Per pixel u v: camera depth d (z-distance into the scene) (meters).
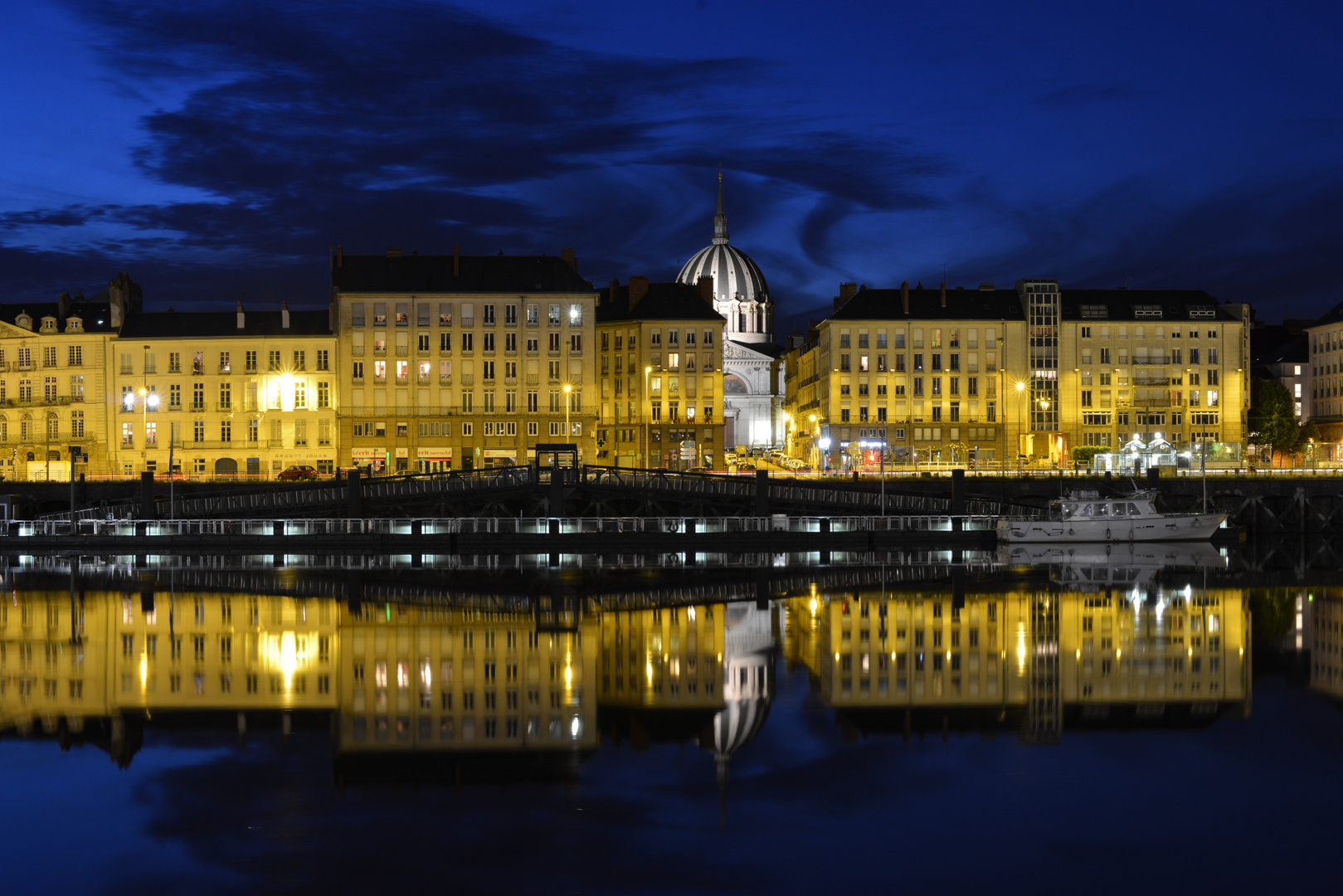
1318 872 28.84
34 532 88.25
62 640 52.62
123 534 86.25
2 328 134.88
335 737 38.31
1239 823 31.59
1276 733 38.97
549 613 58.94
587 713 40.97
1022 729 39.38
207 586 68.56
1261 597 65.12
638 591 66.44
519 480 92.69
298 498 92.00
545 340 135.00
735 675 46.12
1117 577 73.50
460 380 134.00
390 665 47.56
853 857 29.53
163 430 133.00
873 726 39.62
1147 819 31.81
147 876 28.50
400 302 133.50
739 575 73.38
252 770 35.34
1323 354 173.50
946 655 49.78
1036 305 154.12
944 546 90.06
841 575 73.44
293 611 59.47
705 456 145.50
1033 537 91.44
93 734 38.72
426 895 27.52
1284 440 155.50
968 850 29.95
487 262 137.50
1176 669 47.59
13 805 32.75
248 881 28.27
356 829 30.97
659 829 31.05
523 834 30.78
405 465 133.00
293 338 133.12
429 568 76.75
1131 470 125.00
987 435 153.50
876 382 153.12
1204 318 156.25
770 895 27.62
